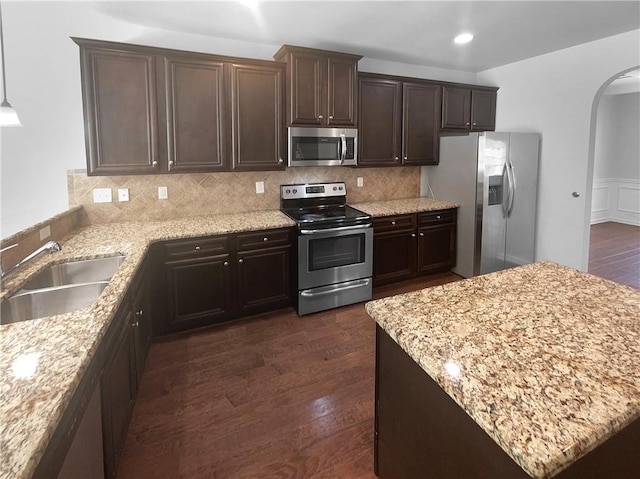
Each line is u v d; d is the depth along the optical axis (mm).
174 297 2883
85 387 1170
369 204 4098
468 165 3912
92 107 2648
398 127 3889
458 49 3680
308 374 2451
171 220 3232
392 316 1343
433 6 2645
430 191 4484
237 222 3176
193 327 3016
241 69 3037
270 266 3213
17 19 2670
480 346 1121
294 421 2027
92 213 3033
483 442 971
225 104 3023
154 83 2783
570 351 1083
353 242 3461
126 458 1780
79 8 2789
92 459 1238
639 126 6605
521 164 3967
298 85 3236
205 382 2367
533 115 4090
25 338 1201
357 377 2416
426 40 3377
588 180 3736
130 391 1903
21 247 2021
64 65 2799
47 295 1762
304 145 3336
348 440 1895
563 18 2902
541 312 1347
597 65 3490
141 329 2312
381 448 1519
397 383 1356
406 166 4277
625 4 2658
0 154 2746
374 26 3004
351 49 3619
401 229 3846
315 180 3873
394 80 3787
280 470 1721
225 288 3051
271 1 2533
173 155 2908
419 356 1093
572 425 801
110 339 1512
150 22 2900
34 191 2865
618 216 7031
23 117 2762
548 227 4094
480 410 858
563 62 3752
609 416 821
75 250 2295
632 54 3248
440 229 4082
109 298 1534
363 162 3746
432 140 4129
